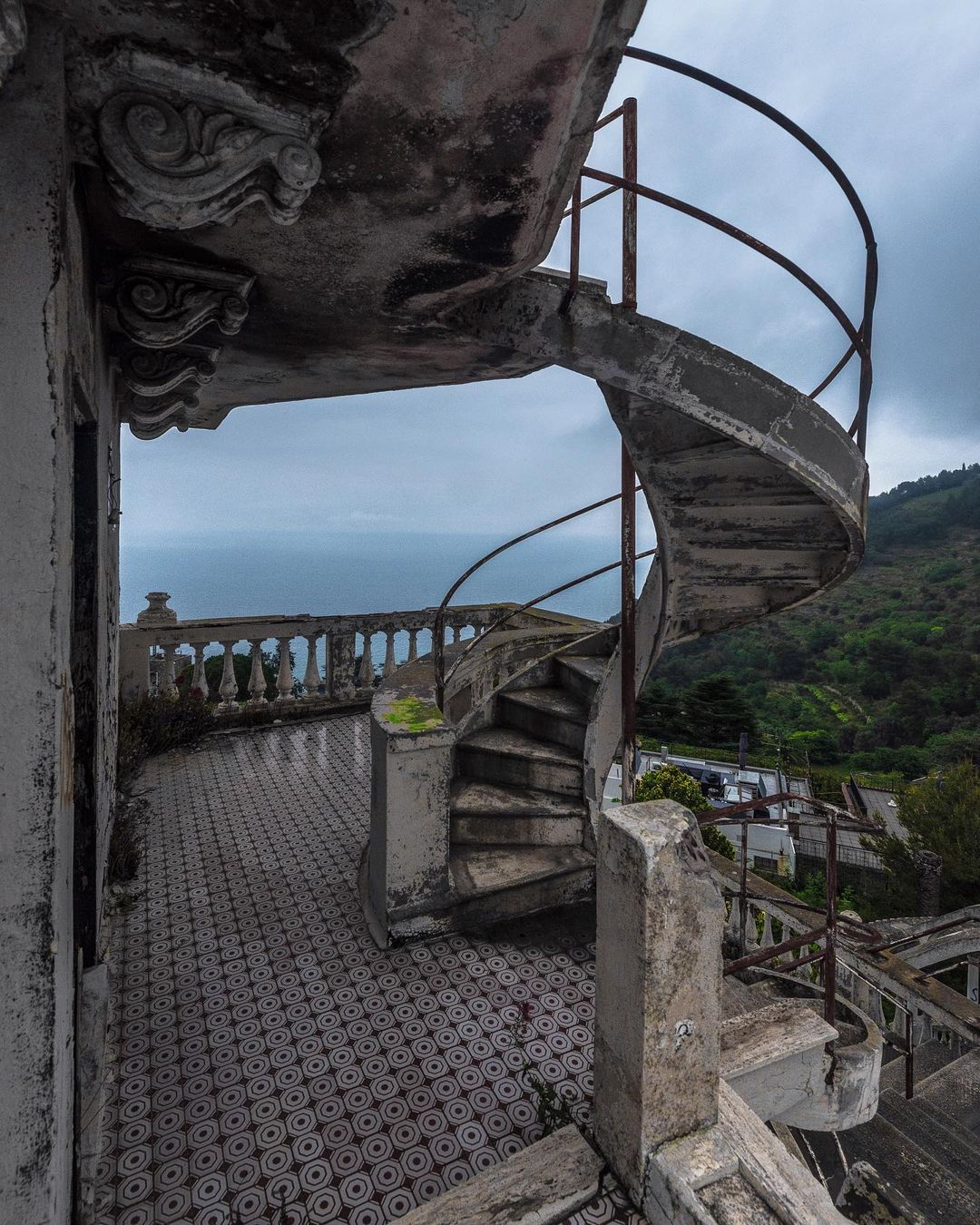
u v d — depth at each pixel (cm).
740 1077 254
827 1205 168
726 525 389
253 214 194
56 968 140
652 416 348
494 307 289
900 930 902
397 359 343
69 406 154
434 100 161
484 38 146
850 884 2422
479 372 372
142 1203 209
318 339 308
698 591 437
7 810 134
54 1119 139
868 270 344
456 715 495
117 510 453
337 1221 205
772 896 460
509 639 591
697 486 369
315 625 773
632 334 296
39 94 133
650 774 1606
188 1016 296
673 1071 181
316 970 330
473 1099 254
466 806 416
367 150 174
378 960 339
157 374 300
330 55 147
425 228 209
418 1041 284
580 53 153
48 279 135
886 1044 593
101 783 304
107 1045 276
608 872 187
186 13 134
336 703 788
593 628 609
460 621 845
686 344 301
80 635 263
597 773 436
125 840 437
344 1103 250
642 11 149
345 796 551
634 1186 185
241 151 159
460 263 232
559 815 418
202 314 238
